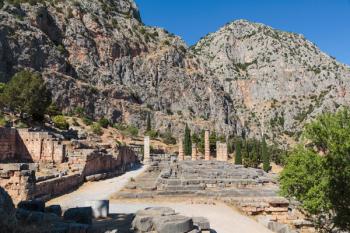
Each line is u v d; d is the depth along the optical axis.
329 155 23.20
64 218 16.64
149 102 172.12
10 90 68.62
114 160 57.41
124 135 116.69
